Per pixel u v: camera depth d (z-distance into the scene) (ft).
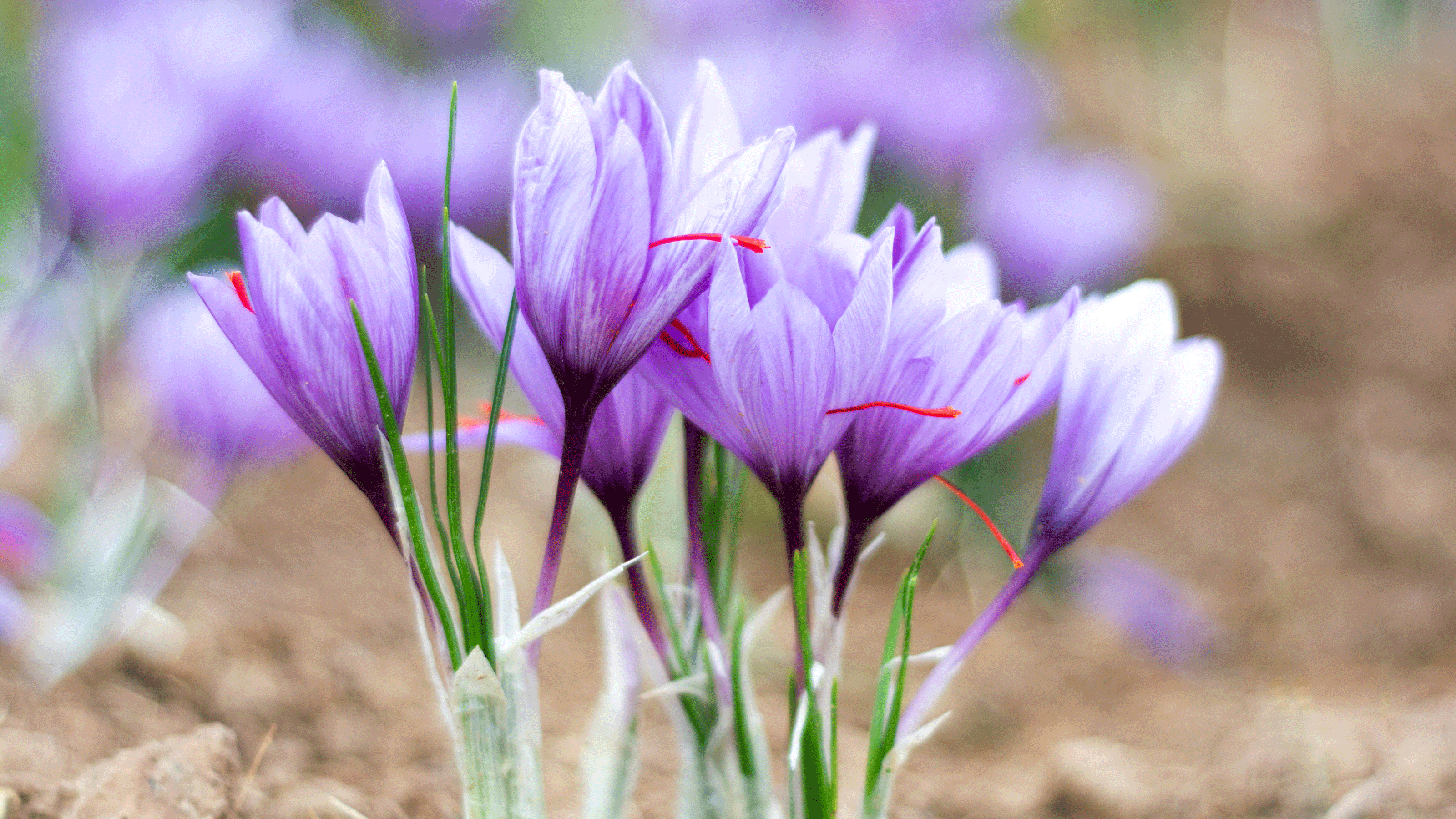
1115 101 9.92
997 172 5.03
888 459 2.52
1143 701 4.19
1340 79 10.88
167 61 3.69
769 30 5.26
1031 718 4.05
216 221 4.58
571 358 2.47
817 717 2.54
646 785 2.94
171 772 2.75
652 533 4.13
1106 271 5.10
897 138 4.73
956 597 5.13
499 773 2.52
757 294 2.49
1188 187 8.68
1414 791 2.95
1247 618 5.04
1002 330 2.48
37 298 3.57
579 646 3.82
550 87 2.44
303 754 2.94
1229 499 6.12
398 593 3.92
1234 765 3.11
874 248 2.46
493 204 4.89
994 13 5.77
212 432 3.00
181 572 3.72
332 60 4.72
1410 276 7.91
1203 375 2.58
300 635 3.41
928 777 3.08
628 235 2.44
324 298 2.46
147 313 4.02
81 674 3.00
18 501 3.53
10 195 4.08
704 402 2.51
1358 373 7.13
